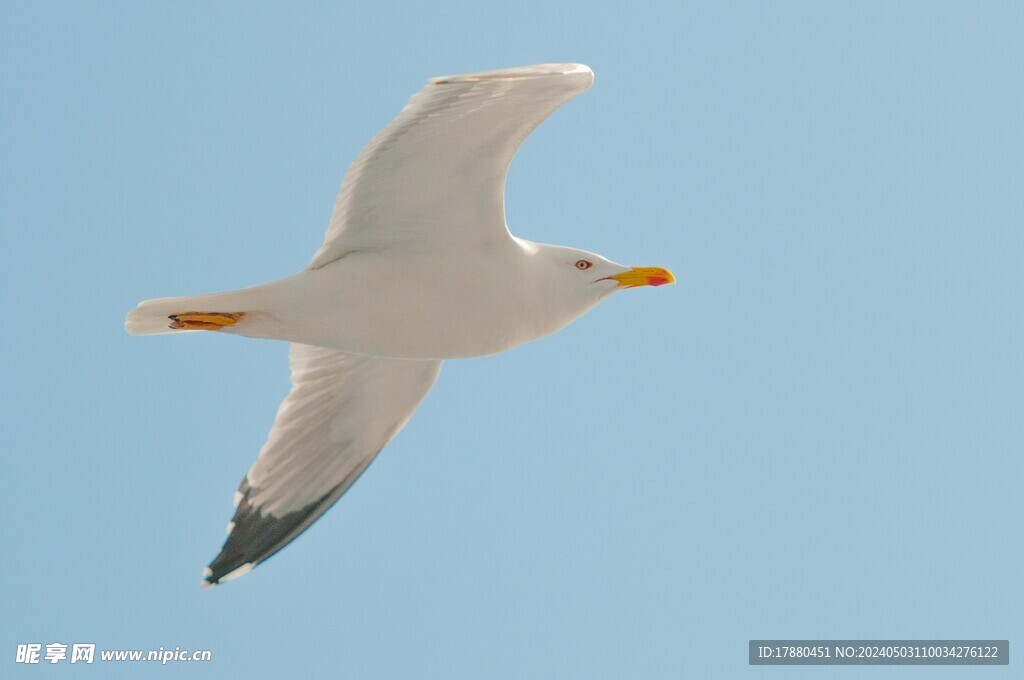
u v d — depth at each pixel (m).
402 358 12.95
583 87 10.93
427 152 11.58
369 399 14.81
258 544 15.41
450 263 12.32
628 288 13.23
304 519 15.45
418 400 14.85
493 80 10.80
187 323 12.37
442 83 10.88
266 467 15.10
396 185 11.86
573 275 13.05
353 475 15.37
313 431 15.04
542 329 13.02
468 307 12.45
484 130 11.38
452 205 12.00
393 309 12.37
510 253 12.46
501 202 12.08
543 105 11.13
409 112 11.17
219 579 15.47
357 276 12.27
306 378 14.83
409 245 12.26
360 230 12.23
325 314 12.36
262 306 12.30
